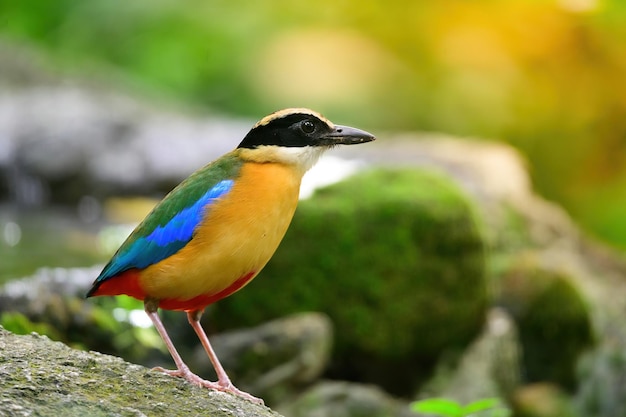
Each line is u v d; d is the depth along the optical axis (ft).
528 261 43.68
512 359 40.11
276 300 36.29
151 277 22.97
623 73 61.57
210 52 71.10
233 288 23.50
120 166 53.72
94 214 52.29
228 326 36.14
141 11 71.77
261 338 34.78
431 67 67.31
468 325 38.50
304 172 24.44
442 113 66.95
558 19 60.44
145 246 22.93
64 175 53.06
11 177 53.01
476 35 64.13
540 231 49.57
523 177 55.36
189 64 71.15
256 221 22.89
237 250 22.74
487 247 39.70
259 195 23.03
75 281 34.47
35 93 61.57
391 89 67.41
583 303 42.55
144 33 72.28
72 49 72.38
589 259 50.31
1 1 74.64
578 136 64.75
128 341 33.09
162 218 22.97
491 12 62.69
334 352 37.06
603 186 64.80
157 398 20.84
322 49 68.44
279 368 34.53
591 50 61.41
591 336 42.83
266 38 70.64
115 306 33.88
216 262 22.70
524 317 41.98
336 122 66.23
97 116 56.95
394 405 35.65
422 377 38.01
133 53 72.18
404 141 59.98
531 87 64.44
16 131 54.65
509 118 65.98
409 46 67.46
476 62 65.10
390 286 37.06
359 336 36.81
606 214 64.28
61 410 19.29
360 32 68.69
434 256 37.55
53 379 20.33
